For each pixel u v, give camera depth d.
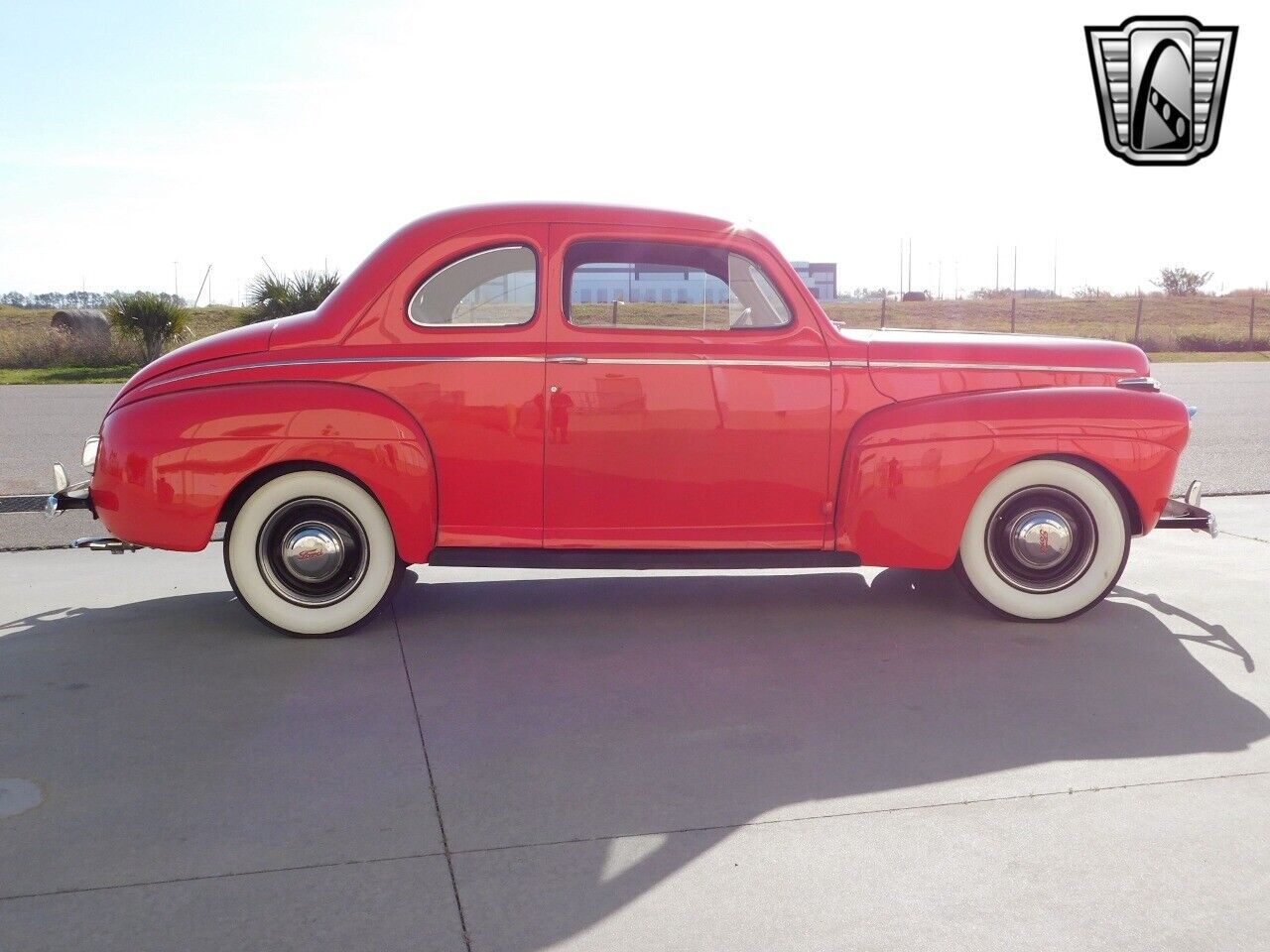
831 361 4.53
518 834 2.71
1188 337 33.25
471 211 4.49
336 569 4.41
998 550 4.61
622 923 2.31
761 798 2.92
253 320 19.38
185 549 4.34
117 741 3.33
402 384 4.38
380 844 2.66
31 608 4.94
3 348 25.28
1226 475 8.66
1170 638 4.41
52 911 2.36
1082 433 4.47
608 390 4.42
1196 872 2.52
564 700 3.69
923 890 2.44
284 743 3.31
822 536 4.60
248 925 2.30
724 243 4.49
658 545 4.54
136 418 4.34
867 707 3.62
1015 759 3.18
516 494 4.45
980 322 40.09
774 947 2.21
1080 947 2.21
